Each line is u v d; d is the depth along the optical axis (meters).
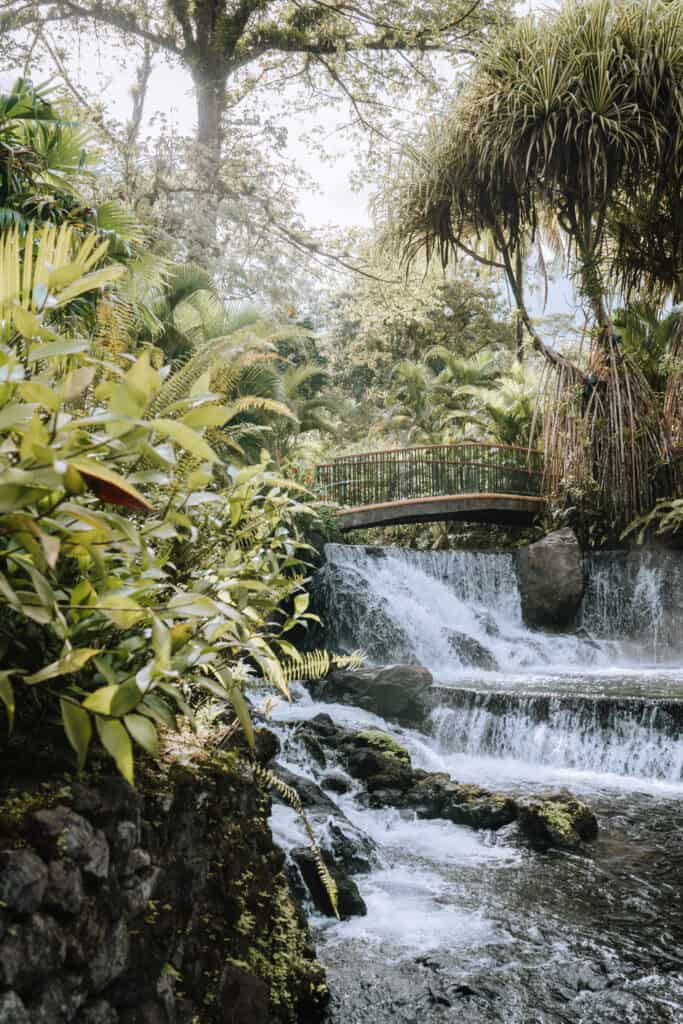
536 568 15.04
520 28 15.62
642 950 4.11
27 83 5.26
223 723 2.65
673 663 13.80
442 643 13.00
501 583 15.45
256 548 2.52
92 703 1.38
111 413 1.31
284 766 6.23
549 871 5.31
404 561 14.46
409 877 5.23
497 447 17.05
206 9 20.91
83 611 1.59
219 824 2.31
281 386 13.63
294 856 4.64
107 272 1.41
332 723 8.12
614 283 17.06
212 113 21.53
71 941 1.46
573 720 8.39
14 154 5.10
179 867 1.98
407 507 15.59
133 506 1.31
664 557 14.52
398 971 3.85
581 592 14.80
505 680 11.11
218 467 2.34
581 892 4.93
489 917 4.56
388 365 32.88
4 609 1.60
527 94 14.84
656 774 7.79
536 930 4.37
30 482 1.23
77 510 1.37
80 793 1.60
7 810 1.49
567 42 14.92
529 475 17.33
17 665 1.65
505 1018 3.43
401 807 6.67
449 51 21.75
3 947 1.32
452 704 9.17
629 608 14.66
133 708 1.45
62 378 1.83
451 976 3.81
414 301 23.36
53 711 1.68
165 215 17.25
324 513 13.57
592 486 15.68
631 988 3.71
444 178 16.00
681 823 6.37
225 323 13.50
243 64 22.94
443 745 9.02
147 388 1.33
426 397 25.25
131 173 17.03
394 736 8.53
